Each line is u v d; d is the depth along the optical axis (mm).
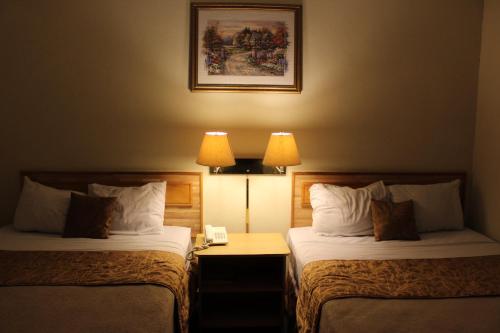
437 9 3268
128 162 3299
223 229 3070
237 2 3172
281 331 2764
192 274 2871
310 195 3213
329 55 3254
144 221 2967
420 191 3188
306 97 3281
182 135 3275
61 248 2641
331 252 2645
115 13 3162
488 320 1821
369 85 3301
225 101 3254
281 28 3205
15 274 2203
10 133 3266
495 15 3146
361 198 3070
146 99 3242
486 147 3277
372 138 3354
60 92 3229
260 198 3355
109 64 3207
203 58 3199
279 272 2912
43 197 3020
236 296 3064
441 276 2258
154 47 3195
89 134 3271
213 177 3312
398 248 2748
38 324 1741
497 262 2477
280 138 2973
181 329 2223
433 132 3381
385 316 1847
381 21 3252
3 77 3207
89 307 1889
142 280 2148
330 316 1880
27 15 3154
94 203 2916
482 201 3342
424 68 3314
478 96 3357
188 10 3176
